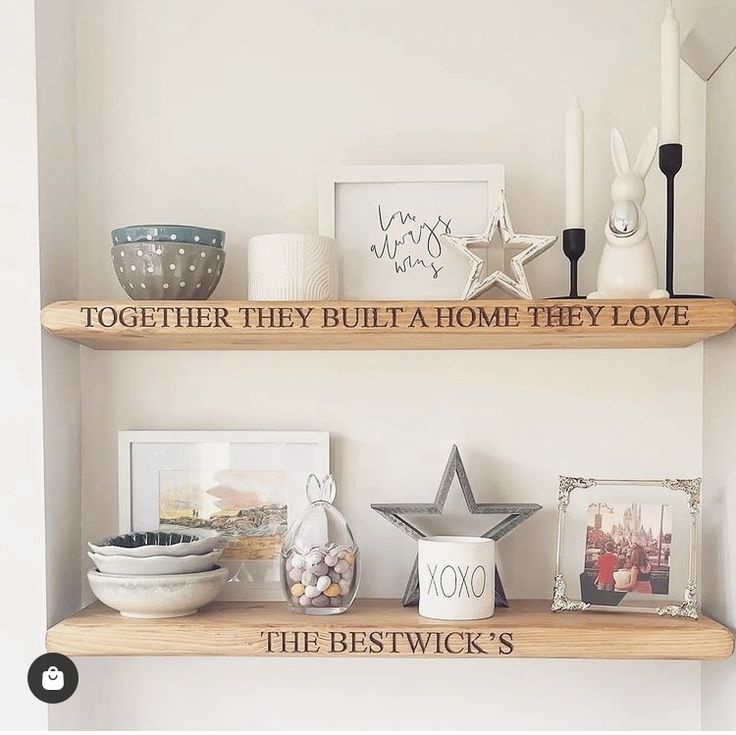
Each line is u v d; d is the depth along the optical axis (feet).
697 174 4.76
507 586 4.78
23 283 4.38
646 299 4.15
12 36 4.37
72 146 4.83
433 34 4.85
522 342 4.52
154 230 4.33
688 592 4.34
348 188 4.74
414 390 4.83
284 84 4.87
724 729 4.38
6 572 4.37
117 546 4.49
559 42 4.83
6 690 4.37
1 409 4.38
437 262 4.71
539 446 4.80
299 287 4.36
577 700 4.78
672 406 4.78
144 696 4.82
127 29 4.89
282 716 4.82
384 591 4.79
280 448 4.77
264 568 4.75
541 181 4.81
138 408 4.88
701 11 4.46
